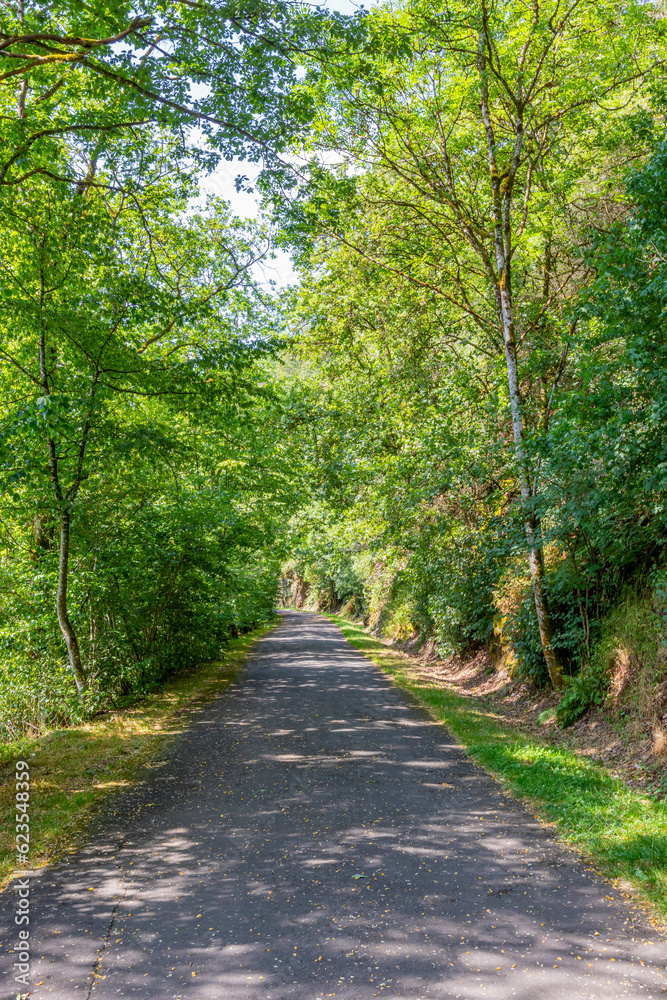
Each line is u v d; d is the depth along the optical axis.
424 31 10.58
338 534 20.02
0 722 11.81
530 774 7.05
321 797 6.61
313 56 7.92
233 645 23.47
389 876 4.73
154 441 11.04
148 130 9.48
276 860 5.08
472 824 5.79
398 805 6.32
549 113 11.82
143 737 9.62
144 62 7.58
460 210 12.24
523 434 10.63
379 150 12.30
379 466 15.21
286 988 3.42
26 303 9.44
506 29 11.13
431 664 17.28
